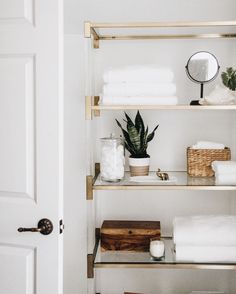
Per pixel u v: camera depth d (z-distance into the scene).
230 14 2.19
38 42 1.59
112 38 2.19
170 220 2.30
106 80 1.96
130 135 2.09
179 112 2.26
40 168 1.62
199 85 2.23
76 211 2.28
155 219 2.30
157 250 1.97
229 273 2.29
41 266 1.64
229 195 2.27
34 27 1.59
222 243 1.94
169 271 2.30
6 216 1.67
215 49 2.22
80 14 2.21
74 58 2.22
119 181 2.02
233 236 1.94
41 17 1.58
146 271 2.31
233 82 2.03
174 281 2.31
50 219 1.63
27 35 1.60
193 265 1.91
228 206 2.28
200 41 2.22
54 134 1.60
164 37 2.19
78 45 2.21
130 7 2.21
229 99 1.92
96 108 1.88
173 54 2.23
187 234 1.95
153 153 2.29
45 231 1.62
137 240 2.07
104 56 2.24
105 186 1.91
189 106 1.87
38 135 1.61
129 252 2.08
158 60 2.24
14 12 1.60
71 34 2.21
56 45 1.57
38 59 1.59
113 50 2.24
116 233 2.07
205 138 2.26
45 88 1.59
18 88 1.62
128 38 2.20
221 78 2.17
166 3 2.20
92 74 2.22
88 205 2.25
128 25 1.86
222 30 2.20
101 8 2.21
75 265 2.30
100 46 2.24
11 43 1.62
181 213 2.29
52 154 1.61
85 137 2.24
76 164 2.26
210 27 2.20
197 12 2.20
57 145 1.60
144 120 2.27
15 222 1.66
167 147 2.28
